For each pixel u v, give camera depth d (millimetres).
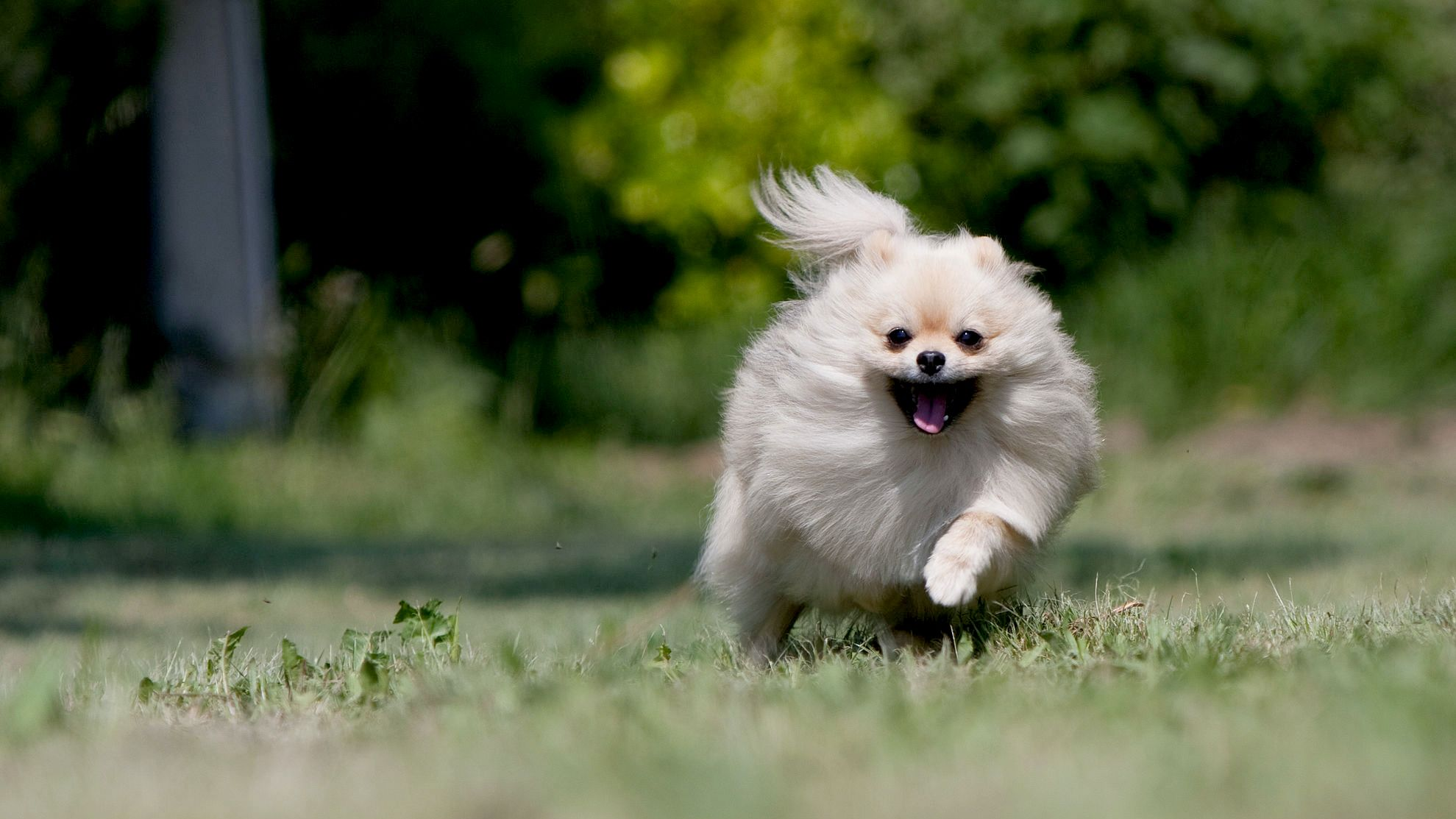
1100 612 6246
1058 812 3258
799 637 6660
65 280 16875
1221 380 17609
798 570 6281
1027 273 6508
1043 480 6012
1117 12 19375
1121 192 19484
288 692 5523
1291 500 14516
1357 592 7902
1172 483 15062
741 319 19016
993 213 20062
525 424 18359
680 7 19859
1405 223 18453
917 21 19953
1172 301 18125
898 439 5961
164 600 9977
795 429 6020
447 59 19438
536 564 11789
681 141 19672
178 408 16312
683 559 11984
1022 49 19641
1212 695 4523
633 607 9289
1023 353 5961
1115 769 3578
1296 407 17391
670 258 20297
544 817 3395
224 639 6098
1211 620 5941
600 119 19656
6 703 5289
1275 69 19375
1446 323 17688
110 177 16812
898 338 5922
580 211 19750
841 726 4188
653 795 3428
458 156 19625
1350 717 3947
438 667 5695
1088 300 18812
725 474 6695
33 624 8938
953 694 4660
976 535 5766
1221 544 11391
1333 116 19828
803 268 6918
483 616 8953
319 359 17328
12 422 15258
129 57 15812
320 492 15422
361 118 19312
